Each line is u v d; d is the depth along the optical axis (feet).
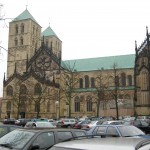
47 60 436.35
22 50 467.93
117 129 75.97
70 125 213.46
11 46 476.54
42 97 381.81
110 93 371.76
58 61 430.61
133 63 447.83
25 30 471.62
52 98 394.32
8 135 52.70
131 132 76.43
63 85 415.85
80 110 435.12
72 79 376.89
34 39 483.92
